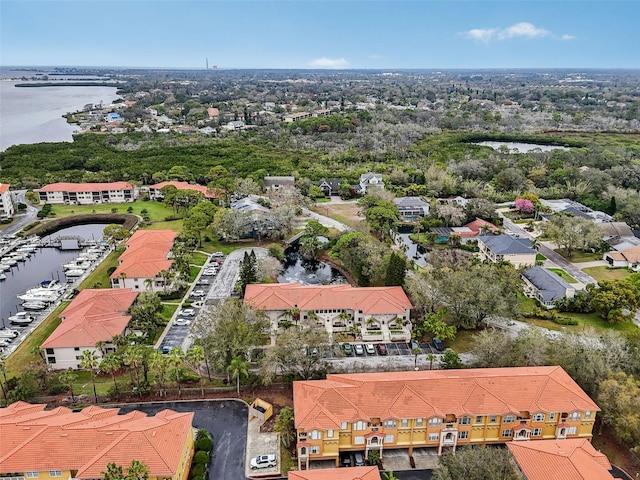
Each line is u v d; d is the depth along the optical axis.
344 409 68.62
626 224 160.62
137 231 152.75
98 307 101.25
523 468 59.78
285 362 82.19
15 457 61.31
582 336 87.50
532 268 126.94
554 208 179.12
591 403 70.00
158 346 96.75
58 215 180.12
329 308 103.69
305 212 182.50
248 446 71.81
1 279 131.62
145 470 55.72
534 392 71.38
